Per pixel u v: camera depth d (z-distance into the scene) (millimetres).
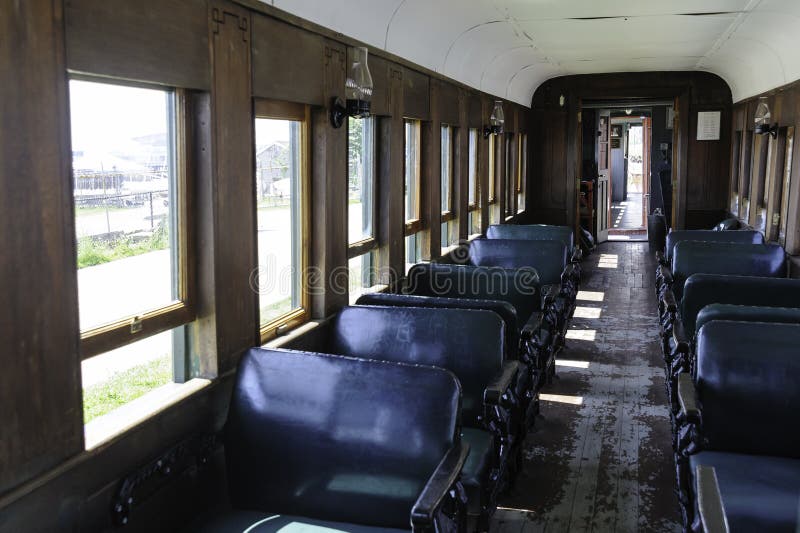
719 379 3299
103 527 2498
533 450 4828
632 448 4848
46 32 2168
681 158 11930
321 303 4379
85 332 2561
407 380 2748
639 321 8547
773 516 2754
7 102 2047
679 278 5984
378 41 5180
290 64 3795
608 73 12156
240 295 3381
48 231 2215
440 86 6895
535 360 4766
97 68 2377
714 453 3287
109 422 2605
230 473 2895
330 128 4363
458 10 6113
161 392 2982
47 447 2240
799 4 6176
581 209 15062
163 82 2729
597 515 3943
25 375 2152
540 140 12703
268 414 2844
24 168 2117
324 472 2752
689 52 9594
